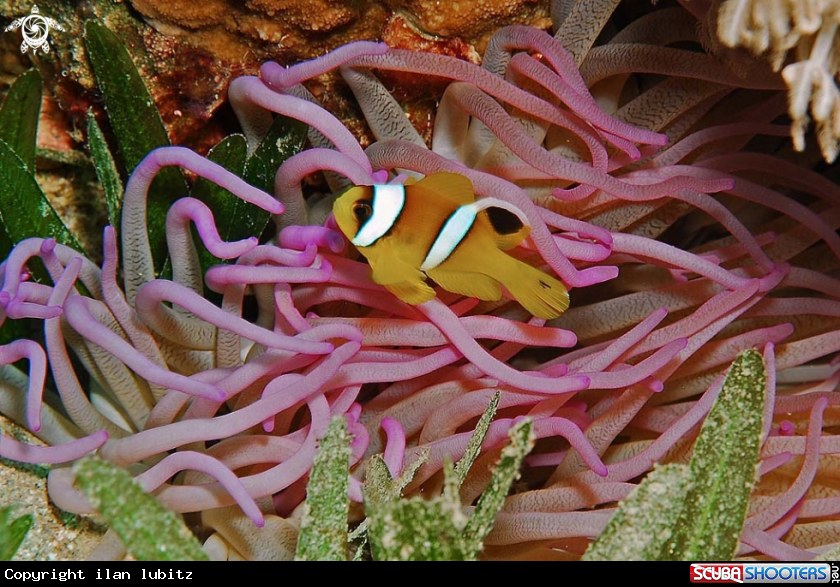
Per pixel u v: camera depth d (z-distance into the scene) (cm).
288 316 46
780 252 50
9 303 44
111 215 48
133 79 48
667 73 48
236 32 48
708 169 49
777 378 51
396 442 46
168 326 46
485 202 44
